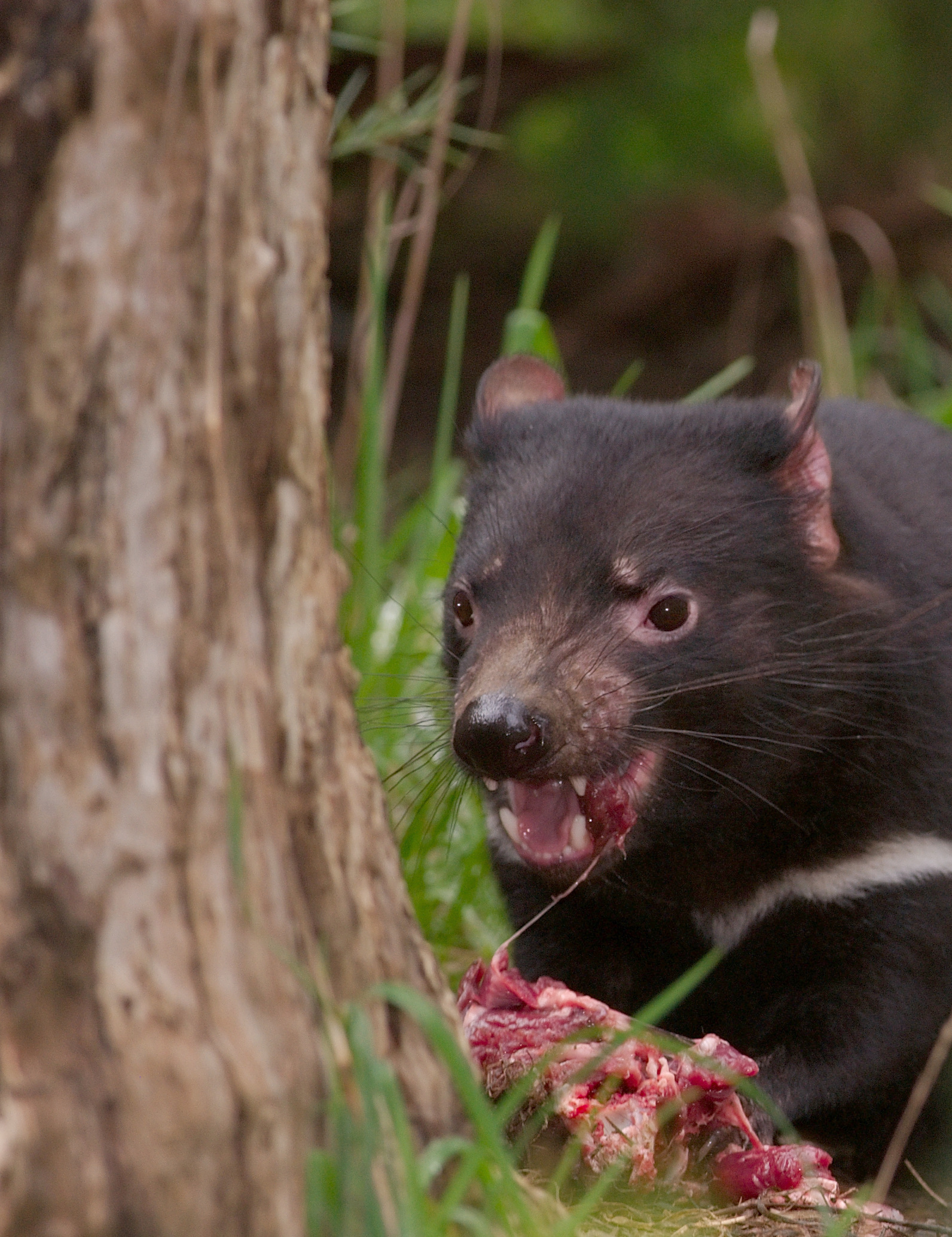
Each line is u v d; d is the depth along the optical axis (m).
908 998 7.42
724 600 7.22
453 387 11.34
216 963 4.23
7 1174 3.87
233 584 4.37
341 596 4.93
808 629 7.30
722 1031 8.02
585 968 8.00
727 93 22.92
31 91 3.96
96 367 4.07
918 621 7.50
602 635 7.10
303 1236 4.23
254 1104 4.16
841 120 23.31
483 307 25.14
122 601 4.14
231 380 4.38
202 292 4.23
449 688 8.23
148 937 4.13
